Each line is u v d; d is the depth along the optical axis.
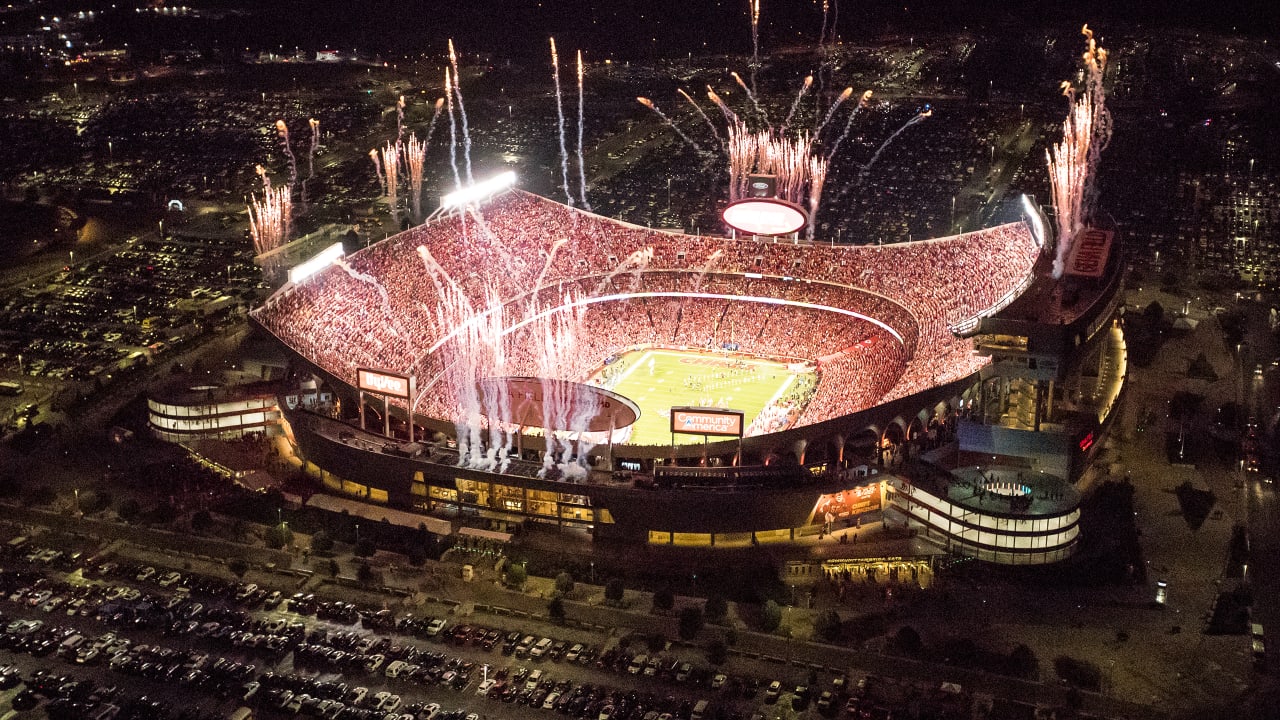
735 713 163.38
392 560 199.62
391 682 170.25
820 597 190.12
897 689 167.50
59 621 184.12
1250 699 165.38
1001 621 183.50
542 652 175.50
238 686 168.00
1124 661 173.88
